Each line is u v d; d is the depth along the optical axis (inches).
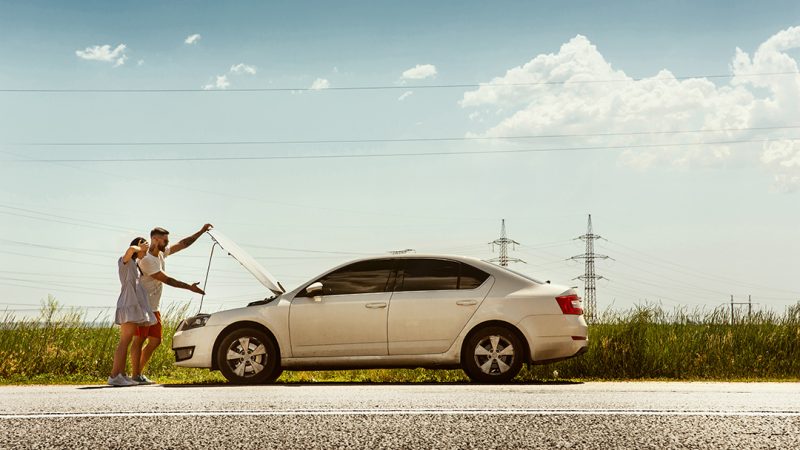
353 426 241.8
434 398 315.3
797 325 567.2
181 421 252.2
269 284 458.3
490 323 424.8
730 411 270.2
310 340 430.9
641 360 515.5
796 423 244.8
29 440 221.3
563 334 418.3
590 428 237.0
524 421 249.8
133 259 428.1
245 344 433.7
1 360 536.4
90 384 474.3
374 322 427.2
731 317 587.5
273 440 220.4
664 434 227.1
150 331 448.5
